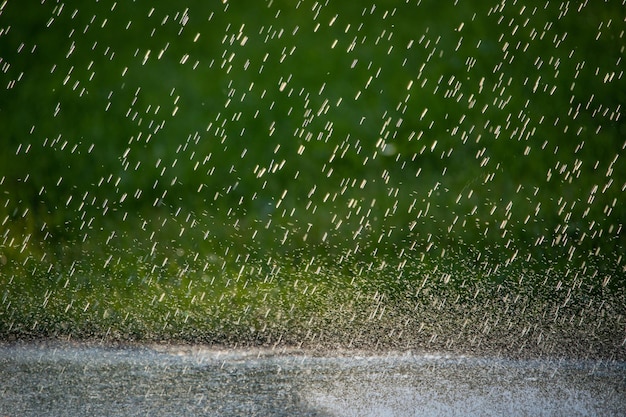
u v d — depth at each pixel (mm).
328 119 19875
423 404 8055
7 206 16828
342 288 13508
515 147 19203
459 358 9984
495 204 17484
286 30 22188
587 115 20141
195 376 9219
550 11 22781
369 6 22891
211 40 21969
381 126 19750
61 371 9398
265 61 21344
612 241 16219
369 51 21625
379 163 18781
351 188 17984
